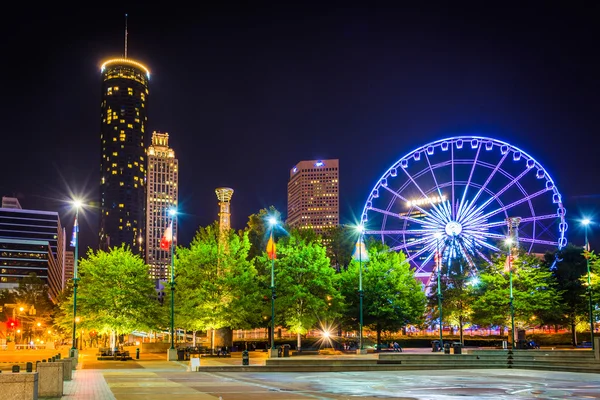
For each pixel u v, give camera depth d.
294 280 75.69
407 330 117.50
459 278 91.56
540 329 106.69
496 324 85.12
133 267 72.88
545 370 50.38
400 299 82.31
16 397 17.92
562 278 88.56
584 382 36.81
